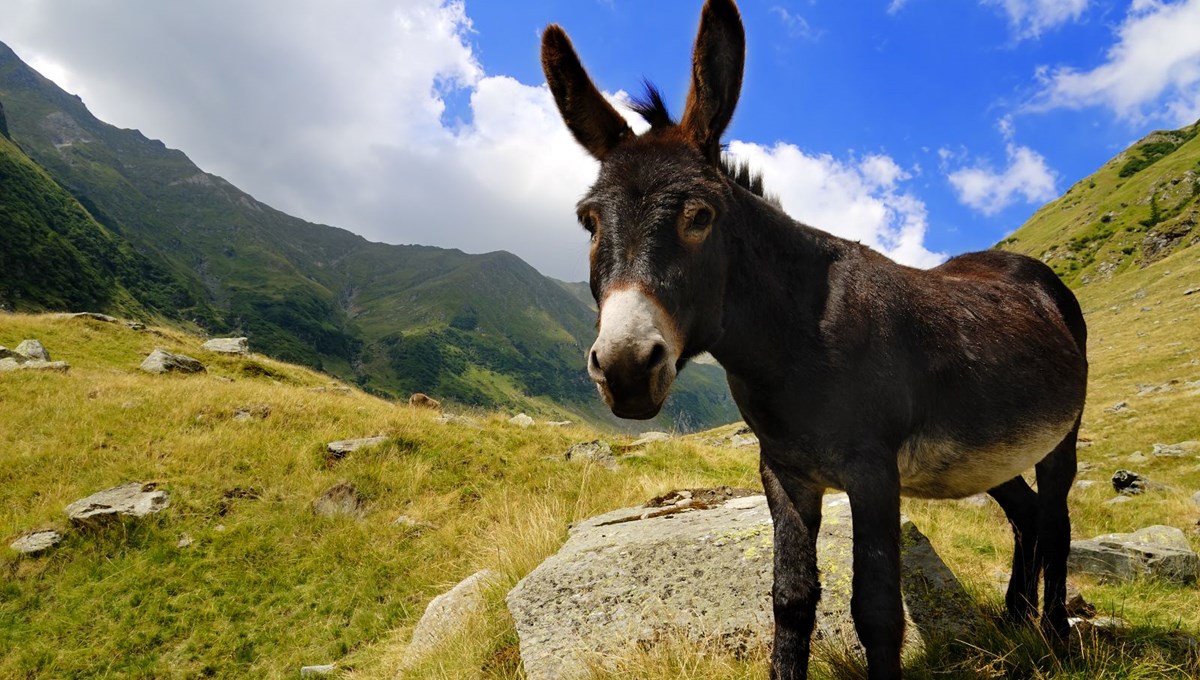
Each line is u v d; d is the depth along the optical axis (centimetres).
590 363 94
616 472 468
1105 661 129
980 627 154
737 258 114
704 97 109
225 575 369
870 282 123
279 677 296
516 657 183
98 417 536
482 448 515
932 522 305
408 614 321
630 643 162
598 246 104
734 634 160
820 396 113
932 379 123
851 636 156
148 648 321
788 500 129
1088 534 467
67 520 400
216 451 484
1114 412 1118
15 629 328
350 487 443
